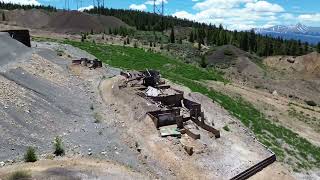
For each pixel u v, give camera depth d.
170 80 70.06
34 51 65.25
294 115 71.19
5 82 42.53
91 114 46.09
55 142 35.91
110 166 33.75
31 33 132.62
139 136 42.31
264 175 42.69
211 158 41.31
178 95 52.84
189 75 87.25
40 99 43.69
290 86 107.75
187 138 43.47
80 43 100.06
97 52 91.25
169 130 43.91
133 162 36.62
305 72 125.81
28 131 36.09
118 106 50.62
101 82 60.72
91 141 38.44
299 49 160.38
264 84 106.50
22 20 181.75
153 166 37.44
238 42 169.12
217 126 50.69
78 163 32.75
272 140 55.09
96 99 52.84
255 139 52.41
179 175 37.41
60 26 175.00
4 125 34.88
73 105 47.09
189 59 124.00
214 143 44.44
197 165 39.34
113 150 37.69
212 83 83.19
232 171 39.91
